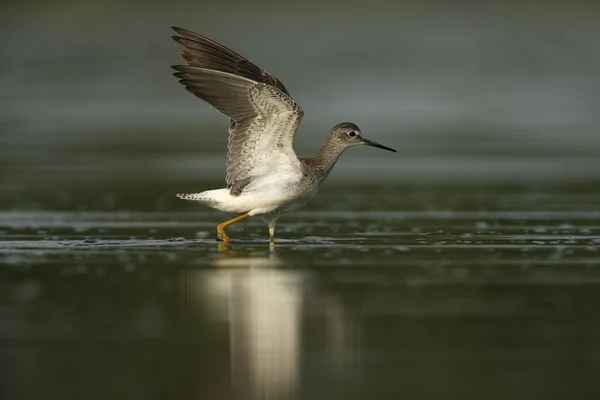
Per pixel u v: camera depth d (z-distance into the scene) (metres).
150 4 53.28
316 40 50.09
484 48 50.03
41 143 30.56
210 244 16.81
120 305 12.63
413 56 48.31
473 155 28.59
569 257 15.36
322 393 9.80
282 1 55.25
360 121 34.41
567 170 25.84
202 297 12.98
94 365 10.48
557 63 47.81
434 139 31.48
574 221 18.94
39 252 15.88
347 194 22.84
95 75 44.84
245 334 11.47
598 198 21.77
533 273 14.24
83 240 17.11
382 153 29.61
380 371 10.35
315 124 33.28
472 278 13.95
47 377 10.16
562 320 11.95
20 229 18.27
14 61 46.06
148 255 15.67
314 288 13.42
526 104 38.59
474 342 11.19
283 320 11.99
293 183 16.50
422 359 10.70
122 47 48.06
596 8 55.75
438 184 24.03
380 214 20.17
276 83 16.22
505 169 26.12
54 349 10.99
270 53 47.78
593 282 13.67
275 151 16.27
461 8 56.25
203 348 11.03
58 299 12.88
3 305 12.63
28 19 51.09
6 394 9.72
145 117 36.25
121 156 28.31
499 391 9.80
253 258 15.42
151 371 10.33
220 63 16.17
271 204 16.55
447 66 46.62
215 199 16.58
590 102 39.03
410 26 53.34
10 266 14.76
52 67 45.56
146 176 24.98
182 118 36.16
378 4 55.84
